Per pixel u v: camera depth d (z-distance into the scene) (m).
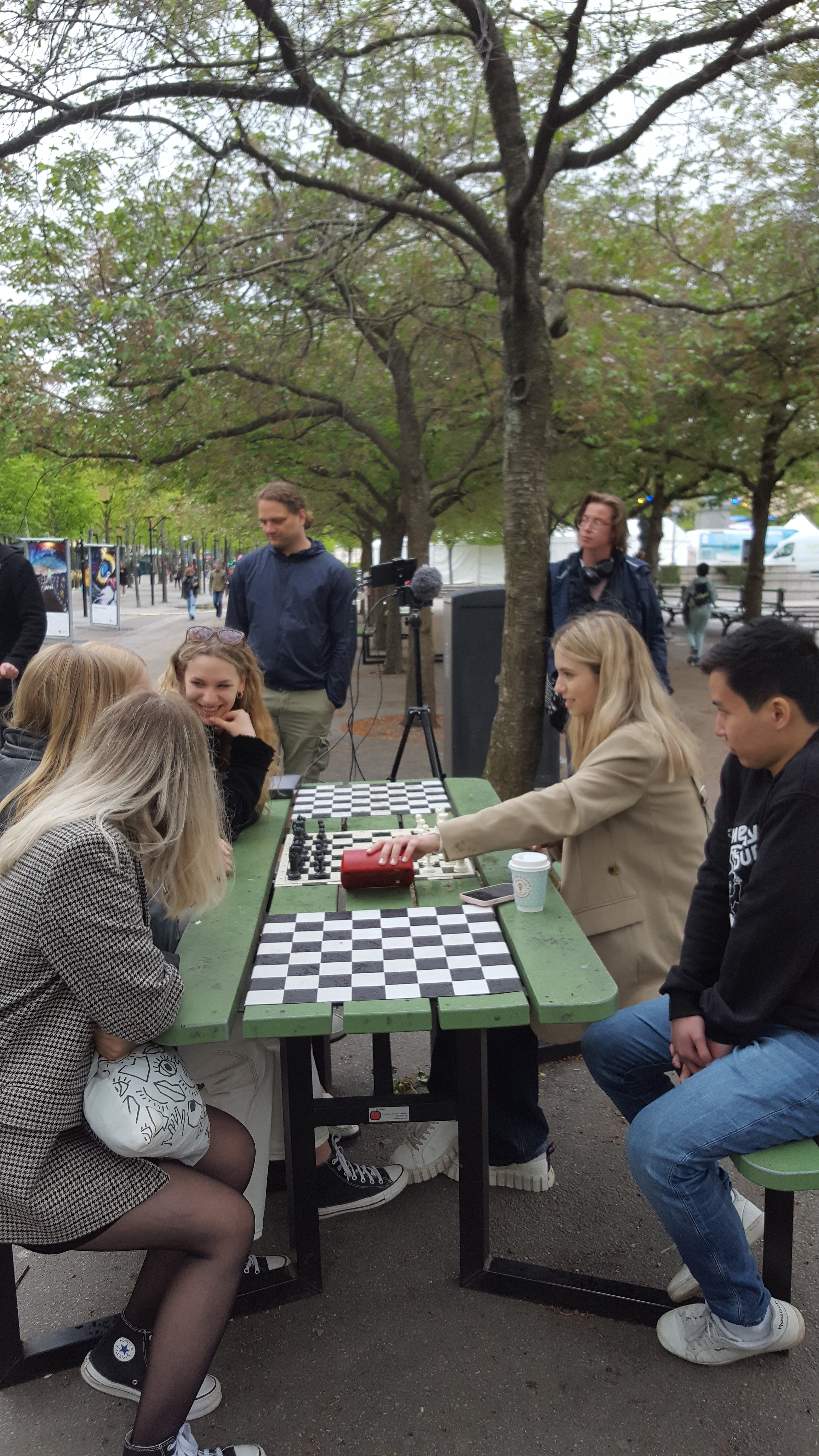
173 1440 1.73
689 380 9.71
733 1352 2.04
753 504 14.65
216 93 4.58
